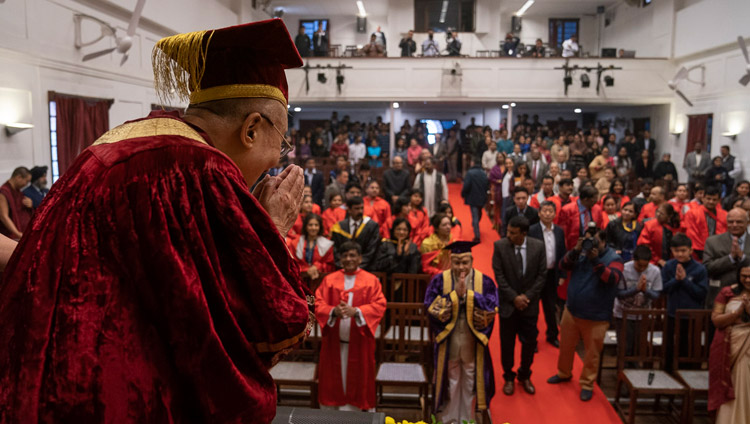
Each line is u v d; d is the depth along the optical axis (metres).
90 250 0.63
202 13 13.46
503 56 16.41
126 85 10.27
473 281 4.67
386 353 5.27
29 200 6.56
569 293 5.38
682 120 16.45
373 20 22.03
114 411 0.60
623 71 16.47
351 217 6.66
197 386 0.64
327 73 16.56
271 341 0.70
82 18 8.80
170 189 0.67
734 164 13.43
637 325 5.28
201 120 0.80
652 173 16.05
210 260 0.68
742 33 13.62
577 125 22.17
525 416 5.04
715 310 4.49
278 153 0.86
